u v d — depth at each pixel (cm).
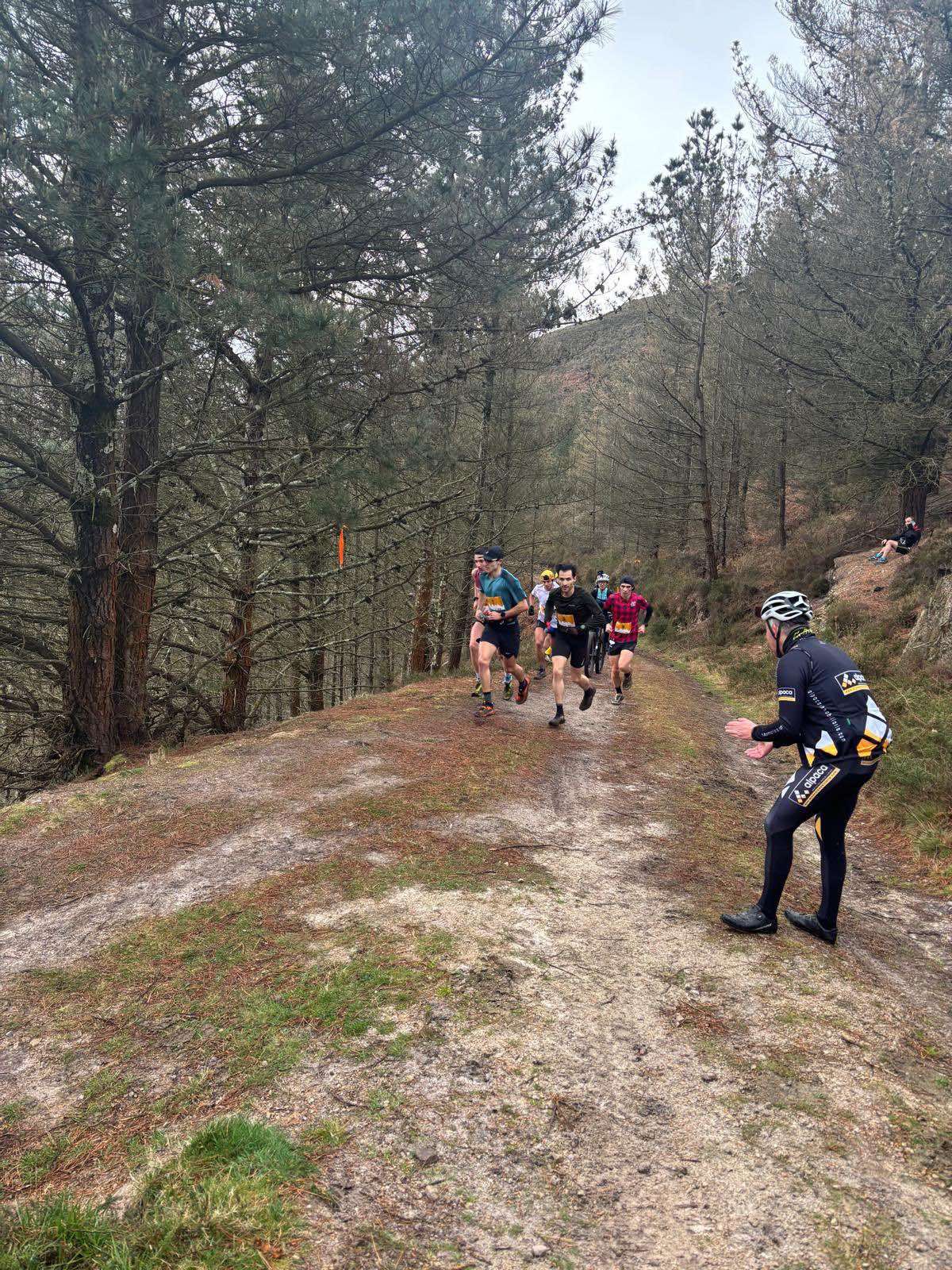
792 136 1642
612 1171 221
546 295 1169
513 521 2016
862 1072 274
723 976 341
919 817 610
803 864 548
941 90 1434
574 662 891
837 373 1512
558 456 1944
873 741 366
